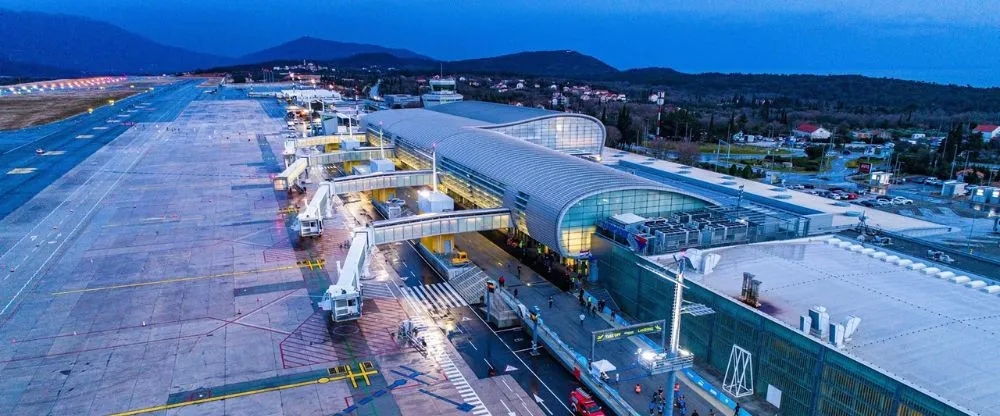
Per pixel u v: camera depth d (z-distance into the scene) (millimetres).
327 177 137375
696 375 50656
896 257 61625
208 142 184625
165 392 48781
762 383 47719
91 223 96938
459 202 106125
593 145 135500
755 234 68875
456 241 88312
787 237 71312
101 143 181500
